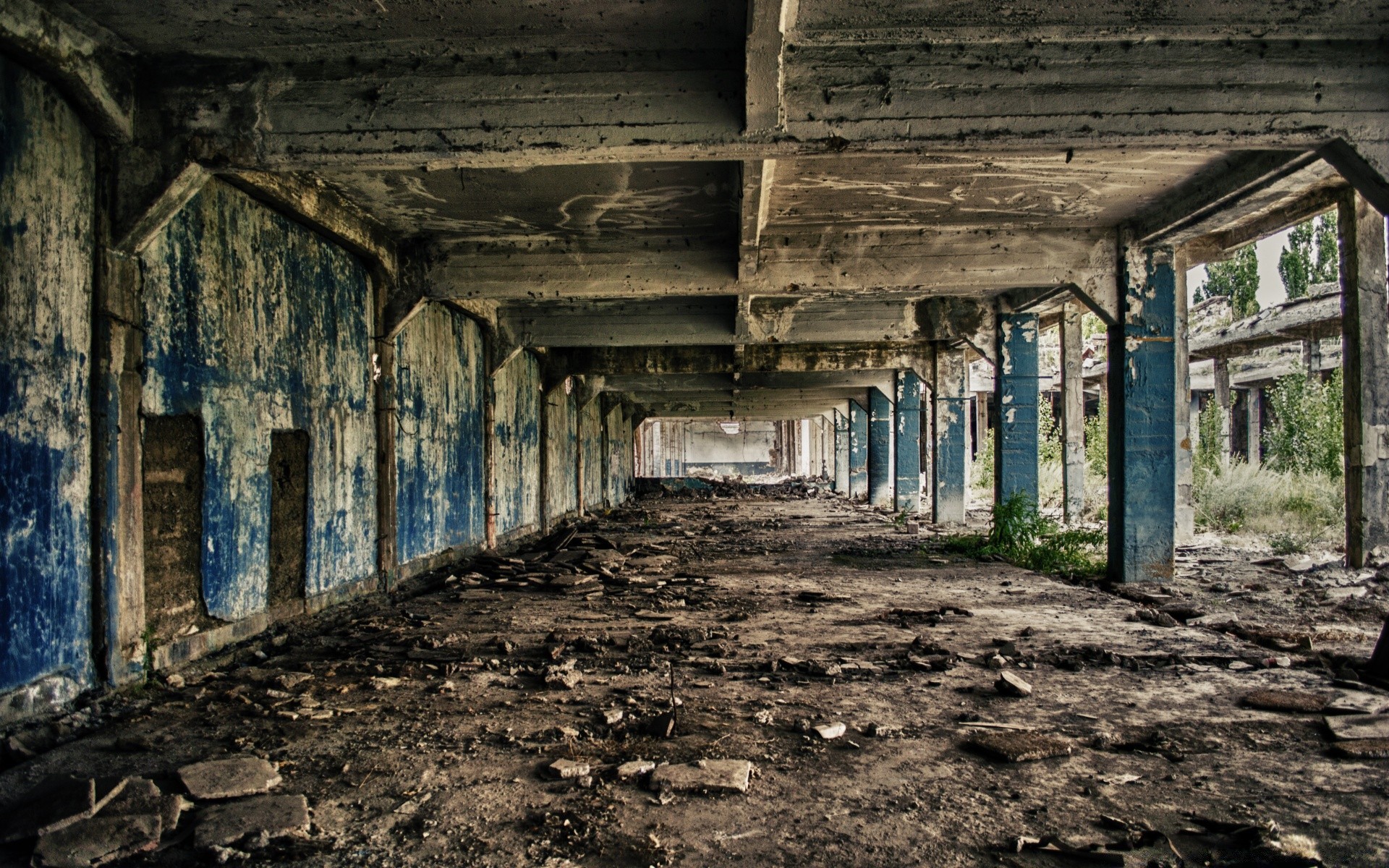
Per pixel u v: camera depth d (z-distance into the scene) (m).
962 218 8.88
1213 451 17.30
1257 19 5.08
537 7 4.66
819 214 8.62
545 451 17.28
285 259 7.16
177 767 3.91
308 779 3.77
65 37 4.60
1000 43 5.24
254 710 4.79
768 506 25.95
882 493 24.69
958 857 3.00
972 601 8.51
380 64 5.32
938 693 5.13
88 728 4.52
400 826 3.28
